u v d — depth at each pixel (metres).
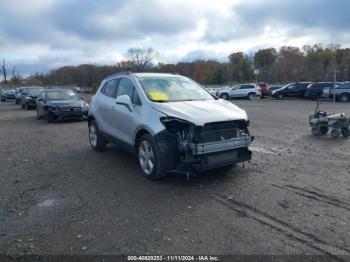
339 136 9.87
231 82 97.38
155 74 6.91
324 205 4.53
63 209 4.57
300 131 11.09
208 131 5.25
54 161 7.29
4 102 40.25
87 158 7.48
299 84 32.44
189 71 99.75
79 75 91.25
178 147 5.34
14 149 8.78
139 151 5.95
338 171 6.11
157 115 5.50
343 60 87.12
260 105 25.16
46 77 104.12
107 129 7.35
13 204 4.77
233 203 4.66
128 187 5.41
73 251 3.49
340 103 25.97
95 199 4.92
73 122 14.79
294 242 3.57
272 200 4.74
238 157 5.67
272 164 6.63
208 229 3.91
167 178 5.80
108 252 3.45
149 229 3.94
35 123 14.98
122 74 7.15
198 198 4.88
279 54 105.19
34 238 3.77
